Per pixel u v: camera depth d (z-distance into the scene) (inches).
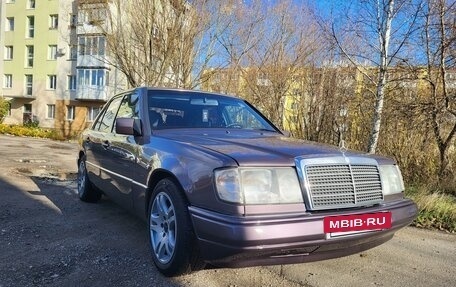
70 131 1457.9
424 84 332.5
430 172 315.0
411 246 167.8
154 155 134.8
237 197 101.5
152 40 690.8
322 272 133.8
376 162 125.6
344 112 379.2
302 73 436.5
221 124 167.0
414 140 325.7
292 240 100.9
